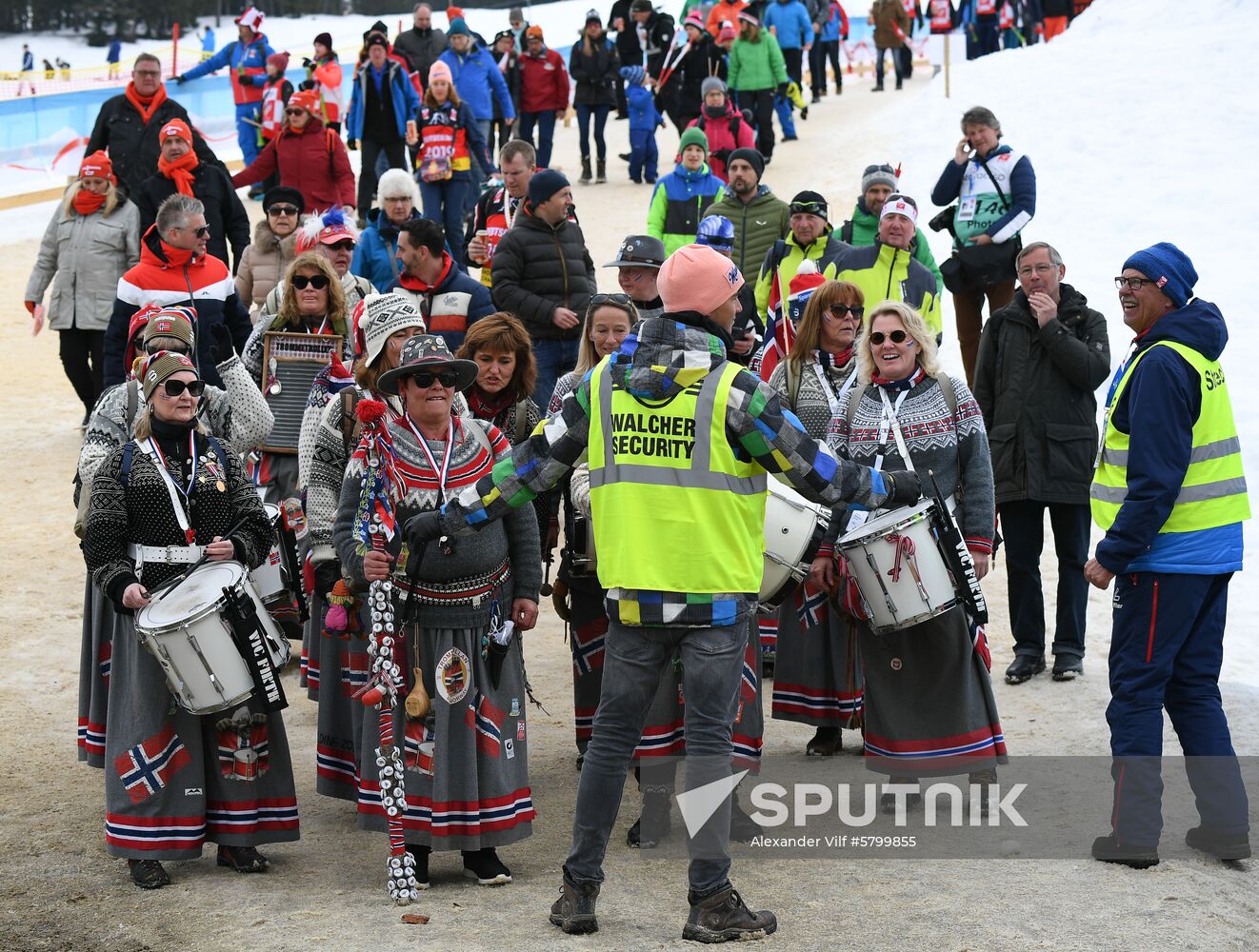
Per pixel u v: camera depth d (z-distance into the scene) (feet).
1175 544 22.39
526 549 22.50
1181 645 22.47
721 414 19.11
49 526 41.83
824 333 27.99
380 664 21.03
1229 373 51.93
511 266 38.27
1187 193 68.64
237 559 23.07
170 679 21.26
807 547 23.56
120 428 25.00
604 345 26.05
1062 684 31.19
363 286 34.55
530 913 20.34
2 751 27.68
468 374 21.90
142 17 300.40
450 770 21.42
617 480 19.30
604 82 89.66
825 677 26.84
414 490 21.62
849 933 19.39
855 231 42.32
